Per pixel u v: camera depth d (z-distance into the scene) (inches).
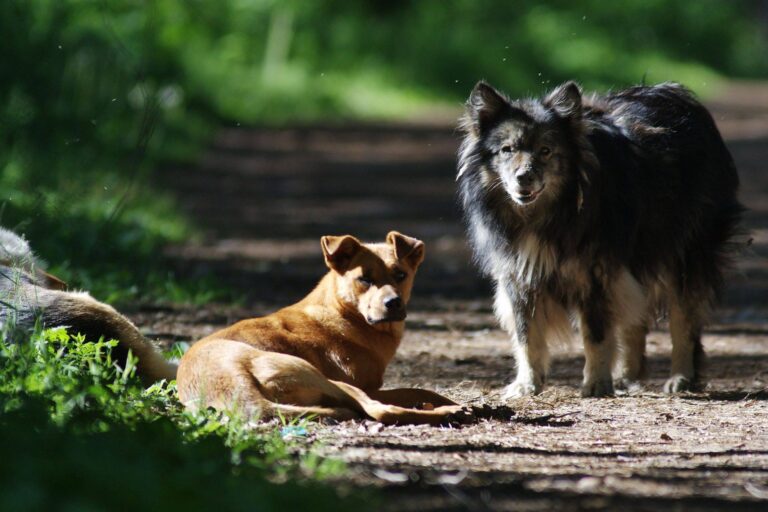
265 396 343.6
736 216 497.0
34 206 668.7
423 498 264.1
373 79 1990.7
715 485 282.7
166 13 1397.6
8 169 761.0
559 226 436.1
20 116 820.6
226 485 249.0
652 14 2701.8
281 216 984.3
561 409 405.4
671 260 472.1
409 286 390.3
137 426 297.9
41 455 253.4
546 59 2251.5
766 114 1926.7
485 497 265.1
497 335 579.8
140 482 238.7
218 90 1601.9
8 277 398.3
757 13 3646.7
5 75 849.5
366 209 1050.7
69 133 876.0
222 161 1307.8
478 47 2171.5
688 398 436.8
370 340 382.6
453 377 476.7
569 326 453.1
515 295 446.9
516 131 434.3
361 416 352.2
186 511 231.0
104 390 326.3
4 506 221.8
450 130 1716.3
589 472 295.3
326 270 745.6
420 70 2070.6
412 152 1496.1
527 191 422.3
